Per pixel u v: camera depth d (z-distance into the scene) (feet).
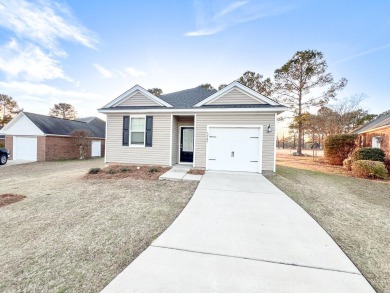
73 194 18.58
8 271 8.01
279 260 8.14
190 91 41.91
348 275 7.32
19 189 20.99
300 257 8.39
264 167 27.76
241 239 9.89
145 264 7.81
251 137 28.17
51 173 33.12
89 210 14.64
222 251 8.78
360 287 6.70
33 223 12.59
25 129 54.03
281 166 41.22
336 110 62.95
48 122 57.41
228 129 28.76
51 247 9.78
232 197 16.88
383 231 11.69
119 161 32.81
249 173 27.48
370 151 34.99
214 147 29.14
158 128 31.53
